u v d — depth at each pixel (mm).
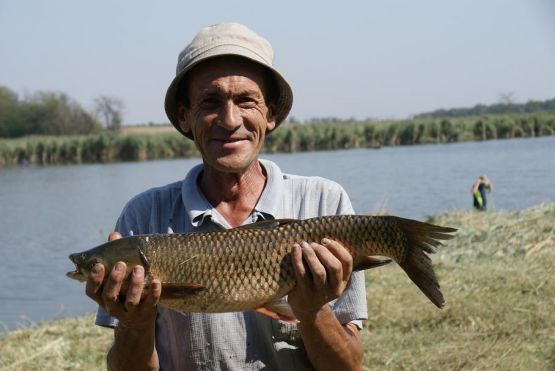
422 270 3121
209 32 3305
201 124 3316
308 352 3221
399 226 3139
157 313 3348
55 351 7816
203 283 3078
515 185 31453
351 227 3135
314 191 3518
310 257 2947
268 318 3270
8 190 44875
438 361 6887
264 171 3555
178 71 3373
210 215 3381
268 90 3471
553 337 7406
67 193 41031
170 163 65312
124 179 48500
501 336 7461
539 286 9203
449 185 33281
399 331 7840
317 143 69438
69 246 21375
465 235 12773
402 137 71875
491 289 9164
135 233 3482
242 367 3254
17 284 14859
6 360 7551
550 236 12195
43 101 105375
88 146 74000
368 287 9430
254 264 3086
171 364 3311
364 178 38625
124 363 3203
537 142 63344
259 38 3357
